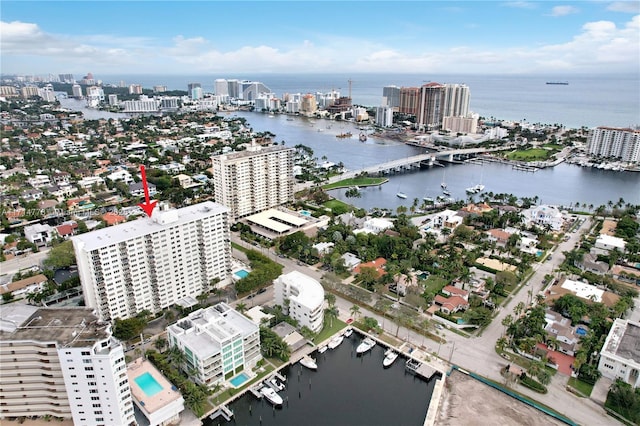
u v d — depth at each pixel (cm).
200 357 18375
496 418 17825
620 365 19388
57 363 15638
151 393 17500
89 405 15462
